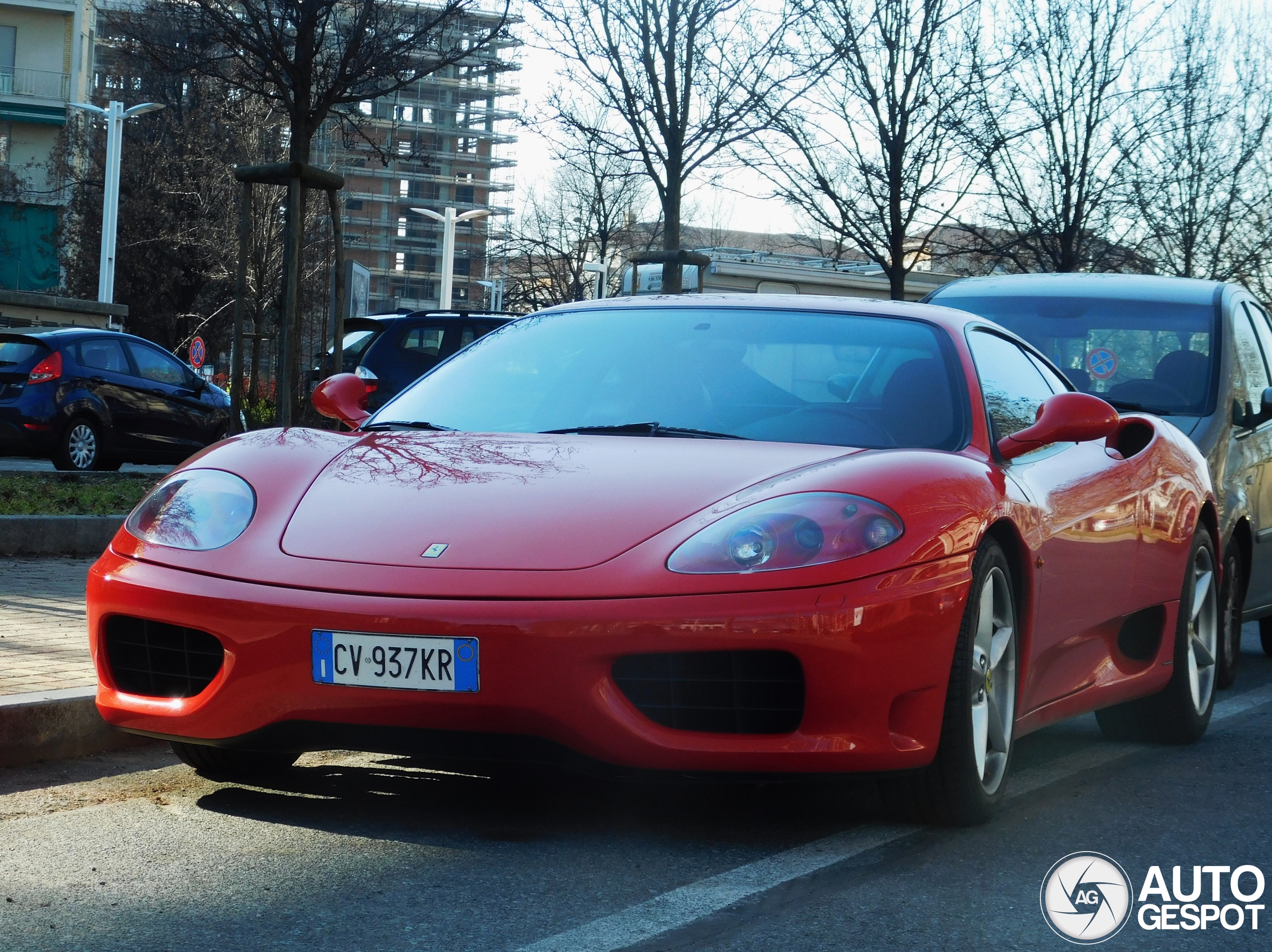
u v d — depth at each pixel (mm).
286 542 3455
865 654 3229
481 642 3143
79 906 2857
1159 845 3615
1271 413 6805
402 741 3250
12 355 15688
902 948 2734
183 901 2895
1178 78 21375
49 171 49281
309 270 39531
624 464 3668
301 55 11820
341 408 4480
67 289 48031
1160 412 6598
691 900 2963
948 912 2963
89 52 59156
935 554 3387
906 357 4215
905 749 3348
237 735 3383
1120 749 4969
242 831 3430
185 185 45062
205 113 42656
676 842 3402
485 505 3473
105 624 3600
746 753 3193
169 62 12914
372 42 12055
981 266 22469
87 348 16016
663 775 3221
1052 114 20688
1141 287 7531
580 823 3545
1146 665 4852
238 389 11633
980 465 3811
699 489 3496
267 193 39281
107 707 3588
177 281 47562
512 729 3180
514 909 2879
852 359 4223
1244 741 5238
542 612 3152
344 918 2807
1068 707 4316
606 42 15766
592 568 3240
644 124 15938
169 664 3529
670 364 4270
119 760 4250
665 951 2658
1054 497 4164
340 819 3539
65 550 8430
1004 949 2764
